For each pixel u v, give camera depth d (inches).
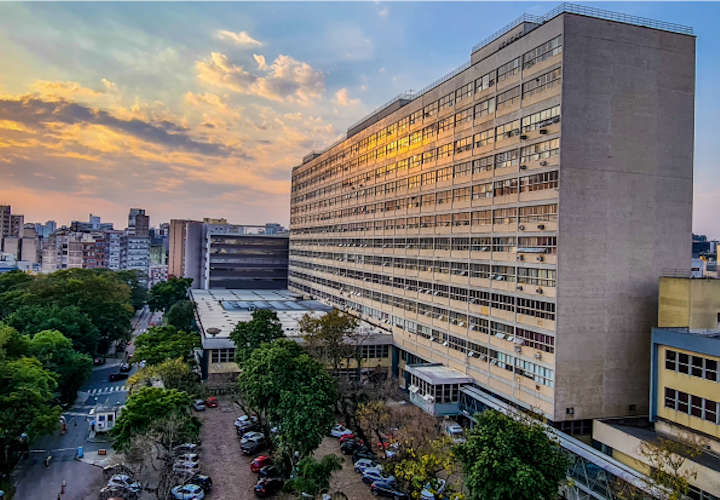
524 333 1958.7
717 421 1408.7
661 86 1916.8
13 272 4847.4
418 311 2802.7
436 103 2677.2
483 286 2240.4
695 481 1312.7
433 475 1364.4
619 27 1861.5
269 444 1840.6
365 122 3720.5
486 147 2246.6
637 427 1722.4
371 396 2096.5
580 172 1811.0
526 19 2133.4
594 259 1827.0
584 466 1512.1
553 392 1780.3
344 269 3956.7
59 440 2063.2
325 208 4480.8
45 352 2412.6
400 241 3043.8
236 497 1579.7
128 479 1631.4
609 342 1841.8
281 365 1684.3
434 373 2325.3
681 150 1945.1
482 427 1259.8
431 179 2714.1
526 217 1972.2
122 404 2492.6
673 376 1555.1
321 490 1433.3
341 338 2566.4
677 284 1684.3
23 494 1601.9
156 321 5344.5
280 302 4448.8
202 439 2043.6
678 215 1934.1
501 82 2153.1
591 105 1823.3
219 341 2731.3
